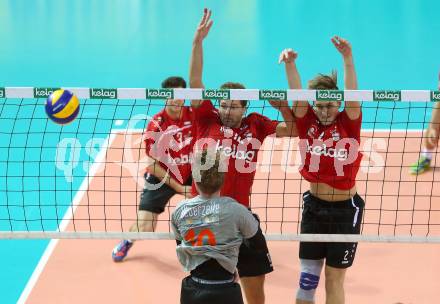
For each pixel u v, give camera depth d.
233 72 32.78
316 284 13.48
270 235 12.98
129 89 12.88
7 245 17.98
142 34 39.56
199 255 11.30
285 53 12.92
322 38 38.06
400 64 33.53
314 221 13.43
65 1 47.84
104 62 34.50
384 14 42.53
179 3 46.97
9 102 27.56
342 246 13.05
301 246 13.56
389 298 15.16
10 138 22.30
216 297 11.25
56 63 34.31
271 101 13.24
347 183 13.10
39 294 15.53
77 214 19.27
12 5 46.56
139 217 16.31
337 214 13.24
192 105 13.41
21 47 37.03
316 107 12.94
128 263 16.94
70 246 17.81
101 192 20.42
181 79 16.11
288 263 16.84
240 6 45.81
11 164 22.67
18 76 32.16
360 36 38.31
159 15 43.78
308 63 33.81
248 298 13.55
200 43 13.02
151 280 16.11
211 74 32.53
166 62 34.38
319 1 46.56
